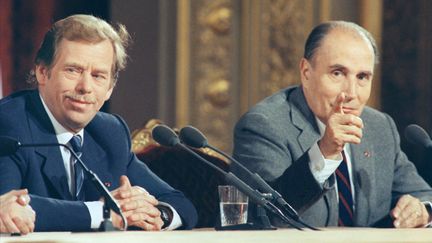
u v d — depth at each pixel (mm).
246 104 14117
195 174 9516
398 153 9641
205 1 14086
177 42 13977
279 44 14195
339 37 8867
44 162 8078
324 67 8883
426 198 9383
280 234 6648
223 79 14125
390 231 7266
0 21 15109
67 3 15328
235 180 7422
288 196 8273
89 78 8078
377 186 9320
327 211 8867
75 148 8273
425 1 14492
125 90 14227
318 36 8953
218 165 9578
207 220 9508
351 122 8180
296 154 8961
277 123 9039
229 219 7512
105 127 8594
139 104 14203
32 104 8227
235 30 14180
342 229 7730
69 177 8219
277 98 9258
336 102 8281
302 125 9062
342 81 8859
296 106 9172
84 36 8086
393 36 14484
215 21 14078
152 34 14234
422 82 14477
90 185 8273
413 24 14477
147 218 7926
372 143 9414
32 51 15242
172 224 8281
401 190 9539
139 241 5934
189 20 14023
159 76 14055
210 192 9523
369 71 8883
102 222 7164
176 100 13984
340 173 9086
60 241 5898
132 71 14234
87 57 8062
